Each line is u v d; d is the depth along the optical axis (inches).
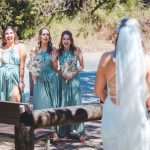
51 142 322.3
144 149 188.1
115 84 187.9
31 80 363.3
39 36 329.7
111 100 189.2
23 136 213.0
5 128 261.4
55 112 215.9
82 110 225.5
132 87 185.0
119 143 187.5
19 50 325.4
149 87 188.4
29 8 701.3
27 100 403.5
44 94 328.2
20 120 213.8
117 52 187.2
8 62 324.8
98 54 1248.2
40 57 327.6
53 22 804.6
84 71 834.8
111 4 734.5
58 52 333.1
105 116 189.9
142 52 187.3
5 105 243.3
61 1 792.9
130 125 186.1
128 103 185.3
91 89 607.5
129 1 790.5
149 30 1411.2
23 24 708.7
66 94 333.7
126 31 186.7
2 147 309.6
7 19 678.5
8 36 324.8
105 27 1341.0
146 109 189.3
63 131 333.4
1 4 678.5
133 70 185.0
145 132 188.1
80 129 326.6
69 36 332.2
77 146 315.9
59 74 332.2
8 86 325.1
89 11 884.6
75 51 334.0
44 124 213.2
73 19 951.0
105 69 190.4
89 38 1369.3
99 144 321.1
